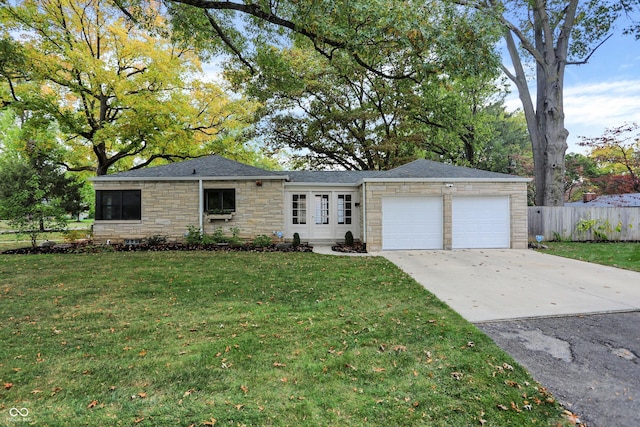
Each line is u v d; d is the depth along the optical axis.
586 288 6.24
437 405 2.69
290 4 6.96
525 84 17.11
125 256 9.88
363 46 6.82
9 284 6.54
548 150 16.06
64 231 12.64
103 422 2.47
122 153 18.52
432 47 6.86
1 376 3.12
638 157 18.83
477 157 27.64
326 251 11.50
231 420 2.50
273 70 10.45
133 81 16.78
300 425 2.46
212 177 12.68
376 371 3.22
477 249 11.78
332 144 23.64
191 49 17.50
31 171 18.11
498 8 9.66
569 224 14.12
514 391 2.89
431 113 23.27
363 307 5.17
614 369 3.28
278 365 3.33
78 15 16.22
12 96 15.51
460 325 4.35
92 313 4.92
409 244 11.88
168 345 3.81
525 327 4.34
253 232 12.85
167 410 2.62
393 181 11.71
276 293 5.99
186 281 6.81
